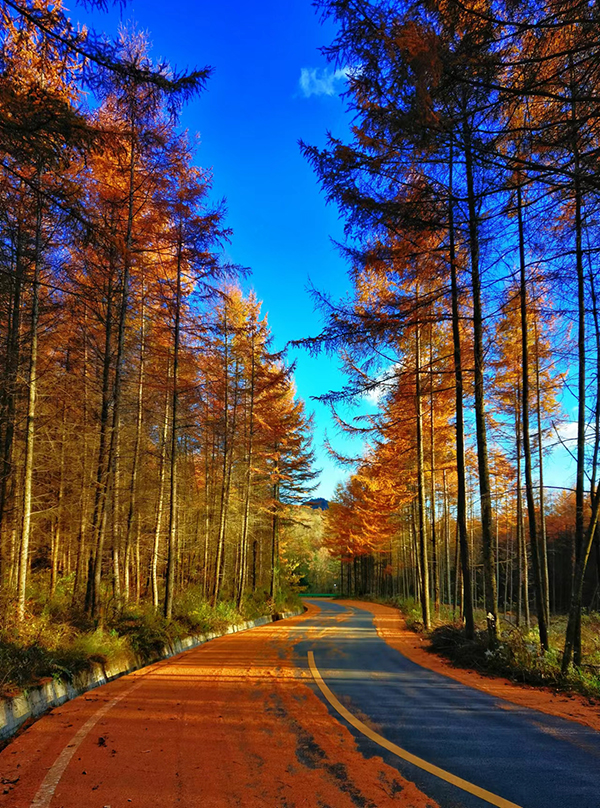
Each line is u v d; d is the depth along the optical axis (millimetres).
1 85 5168
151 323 15508
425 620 15680
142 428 17625
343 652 10797
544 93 4285
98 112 9281
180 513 22703
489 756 4027
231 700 6016
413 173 9180
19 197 8516
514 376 15484
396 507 26469
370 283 14023
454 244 10523
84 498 14164
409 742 4391
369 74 5184
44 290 11094
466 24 4445
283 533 32875
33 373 9617
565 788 3381
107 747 4223
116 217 11195
